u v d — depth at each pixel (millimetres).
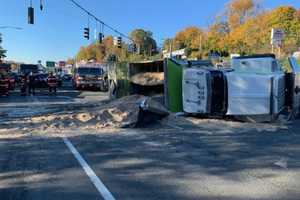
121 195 7098
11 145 11688
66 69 122812
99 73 45406
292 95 18781
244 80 17062
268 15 110750
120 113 16719
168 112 16953
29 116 18234
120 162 9570
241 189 7434
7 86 34156
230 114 17266
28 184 7746
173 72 18875
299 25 103500
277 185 7691
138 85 24797
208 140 12734
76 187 7559
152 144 11969
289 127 15914
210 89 17516
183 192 7266
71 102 27594
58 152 10711
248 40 105938
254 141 12586
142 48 111875
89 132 14188
